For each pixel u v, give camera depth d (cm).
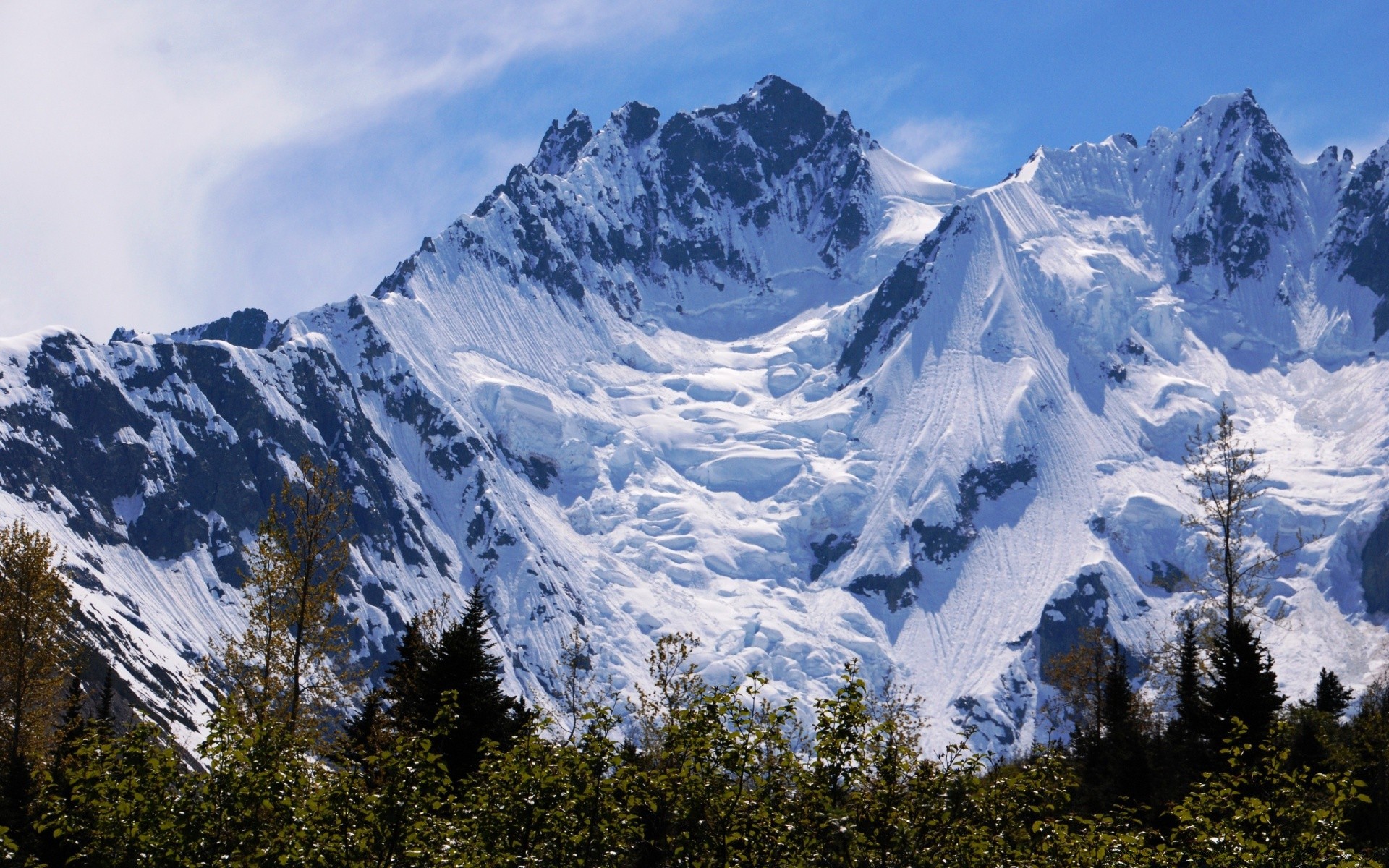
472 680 7906
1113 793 7812
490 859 4341
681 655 6988
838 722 4325
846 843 4284
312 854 4134
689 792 4347
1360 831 6372
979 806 4397
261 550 7906
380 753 4366
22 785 7806
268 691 7488
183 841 4112
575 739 4891
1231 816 4731
